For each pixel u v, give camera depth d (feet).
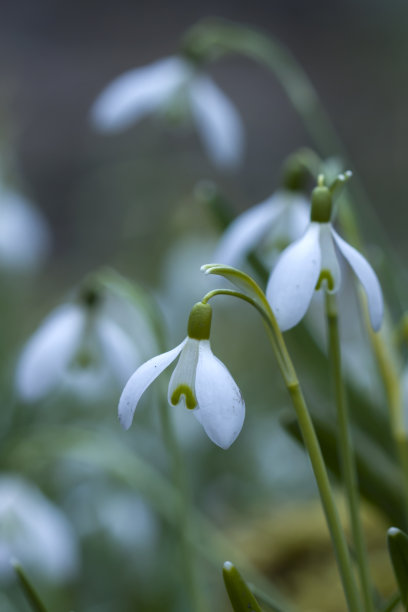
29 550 2.14
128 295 1.90
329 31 10.52
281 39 10.89
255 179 7.95
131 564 2.60
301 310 1.53
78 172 9.50
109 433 3.18
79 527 2.63
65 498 2.73
